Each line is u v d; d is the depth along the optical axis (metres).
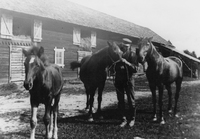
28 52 3.46
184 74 15.59
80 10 18.55
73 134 4.16
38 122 5.11
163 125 4.81
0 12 10.69
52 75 3.84
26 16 11.98
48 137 3.58
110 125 4.80
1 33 10.83
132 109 4.91
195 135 4.09
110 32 17.81
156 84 5.12
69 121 5.10
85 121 5.12
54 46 14.12
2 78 11.19
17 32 12.50
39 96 3.51
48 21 13.59
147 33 25.59
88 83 5.42
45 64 3.84
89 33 17.05
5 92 9.17
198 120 5.15
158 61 5.03
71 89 10.36
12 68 11.64
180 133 4.23
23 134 4.22
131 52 4.80
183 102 7.46
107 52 4.93
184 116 5.60
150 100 7.98
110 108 6.63
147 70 5.18
